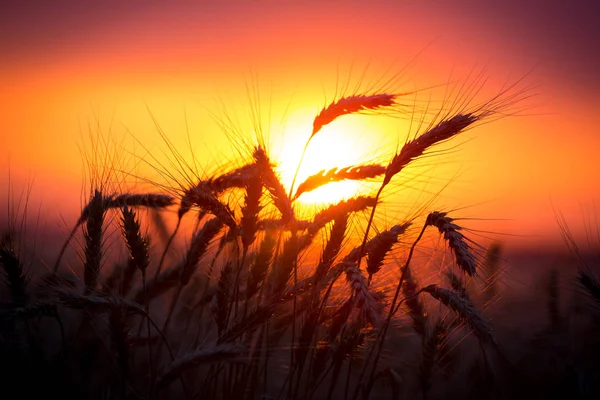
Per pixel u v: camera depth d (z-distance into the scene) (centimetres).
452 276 64
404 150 57
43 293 60
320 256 57
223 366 56
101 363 59
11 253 58
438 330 62
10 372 53
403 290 64
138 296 64
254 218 56
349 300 55
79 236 64
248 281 55
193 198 59
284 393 65
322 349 57
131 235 57
